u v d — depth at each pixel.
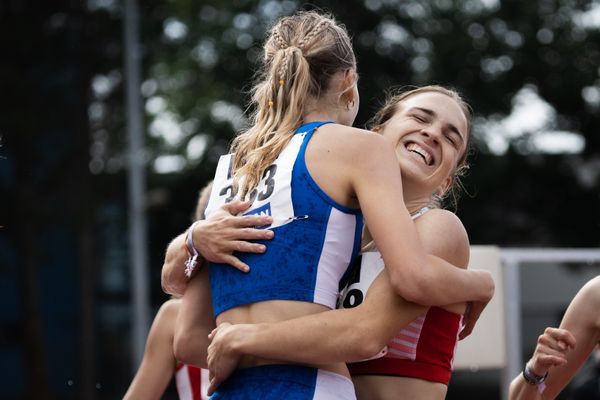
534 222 43.41
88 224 33.53
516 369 9.73
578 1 44.53
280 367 4.74
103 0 34.75
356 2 41.41
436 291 4.67
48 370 33.50
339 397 4.77
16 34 33.56
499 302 9.43
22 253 32.97
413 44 42.25
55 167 33.44
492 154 42.38
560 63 43.94
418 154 5.34
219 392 4.91
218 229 4.93
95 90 34.53
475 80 42.56
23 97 33.25
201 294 5.51
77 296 33.62
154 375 6.97
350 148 4.83
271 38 5.38
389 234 4.66
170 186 42.25
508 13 43.94
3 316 34.72
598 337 5.93
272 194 4.85
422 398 5.08
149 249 41.31
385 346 4.85
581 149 45.06
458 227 5.14
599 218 43.75
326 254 4.77
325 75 5.11
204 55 43.72
